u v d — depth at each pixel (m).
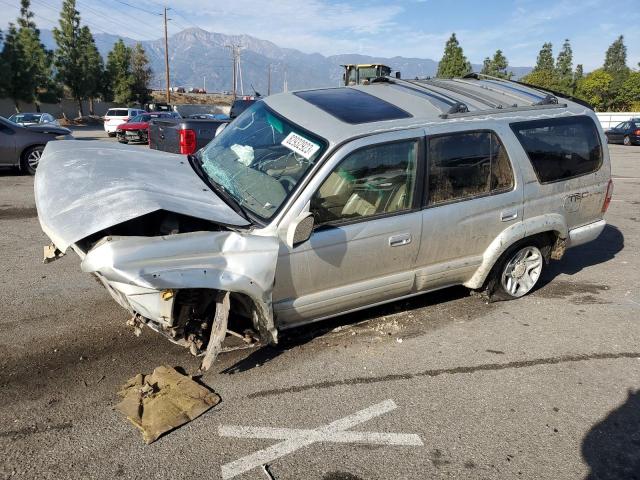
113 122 25.95
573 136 4.69
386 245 3.69
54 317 4.13
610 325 4.45
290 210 3.28
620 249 6.74
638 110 50.91
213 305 3.40
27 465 2.58
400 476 2.62
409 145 3.71
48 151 4.14
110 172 3.55
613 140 25.95
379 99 4.17
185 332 3.25
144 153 4.32
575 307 4.81
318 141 3.54
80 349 3.66
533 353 3.92
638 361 3.86
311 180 3.35
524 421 3.10
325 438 2.88
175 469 2.61
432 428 3.01
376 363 3.69
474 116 4.12
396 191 3.71
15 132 10.73
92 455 2.67
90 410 3.02
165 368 3.43
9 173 11.31
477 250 4.25
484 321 4.44
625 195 10.56
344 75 19.59
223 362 3.61
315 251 3.39
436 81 5.18
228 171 3.83
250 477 2.57
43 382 3.26
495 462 2.75
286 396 3.26
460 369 3.66
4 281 4.84
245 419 3.02
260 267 3.10
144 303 2.93
